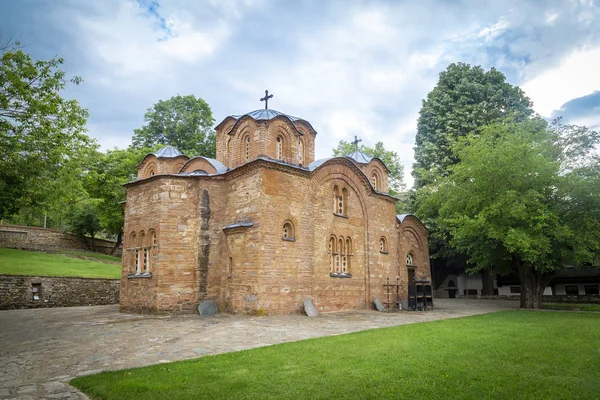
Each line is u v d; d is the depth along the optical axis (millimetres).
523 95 39000
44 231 45188
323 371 8812
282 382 8000
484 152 26062
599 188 24094
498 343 12336
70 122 19203
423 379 8258
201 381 8125
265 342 13000
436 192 31156
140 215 22984
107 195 44875
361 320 19453
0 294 25422
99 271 35031
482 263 29109
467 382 8094
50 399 7500
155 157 27219
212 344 12664
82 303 29203
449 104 38688
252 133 22969
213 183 22766
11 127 16625
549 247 25000
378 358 10086
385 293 27562
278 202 21266
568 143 27547
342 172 25469
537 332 14781
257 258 20016
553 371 9008
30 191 18734
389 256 28531
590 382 8180
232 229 21250
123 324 17312
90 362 10414
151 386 7754
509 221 24984
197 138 44875
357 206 26547
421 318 20953
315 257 22875
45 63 17375
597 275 35875
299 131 25188
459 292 45531
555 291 39344
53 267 33094
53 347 12422
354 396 7199
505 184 25969
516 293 42281
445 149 37625
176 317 19625
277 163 21234
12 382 8641
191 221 21984
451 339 13070
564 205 26250
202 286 21562
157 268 21031
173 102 45688
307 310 20875
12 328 16609
